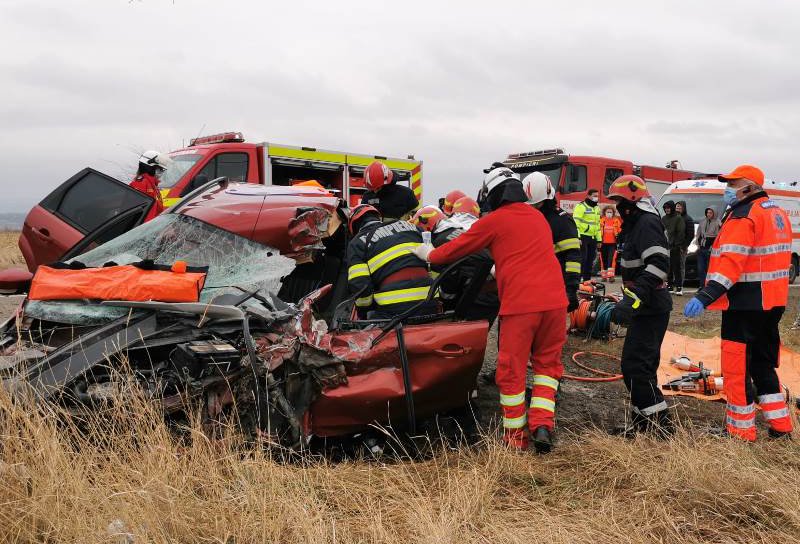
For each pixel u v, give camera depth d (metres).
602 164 17.44
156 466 3.13
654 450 3.82
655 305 4.23
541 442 3.88
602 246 14.94
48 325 3.96
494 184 4.08
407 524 2.99
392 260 4.20
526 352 4.00
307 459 3.60
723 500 3.23
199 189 5.32
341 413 3.72
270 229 4.74
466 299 4.26
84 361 3.53
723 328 4.32
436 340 3.87
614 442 3.90
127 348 3.62
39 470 2.98
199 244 4.64
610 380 5.72
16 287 4.37
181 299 3.88
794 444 4.07
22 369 3.47
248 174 11.87
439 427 4.20
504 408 4.02
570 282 5.16
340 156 13.30
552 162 17.12
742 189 4.21
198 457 3.26
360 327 4.09
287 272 4.41
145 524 2.79
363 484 3.41
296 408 3.65
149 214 6.08
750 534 3.01
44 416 3.19
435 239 4.87
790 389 5.63
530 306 3.92
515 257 3.96
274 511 2.96
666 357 6.51
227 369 3.54
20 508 2.78
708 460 3.54
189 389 3.50
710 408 5.17
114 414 3.30
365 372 3.79
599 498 3.35
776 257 4.12
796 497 3.18
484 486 3.29
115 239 4.77
